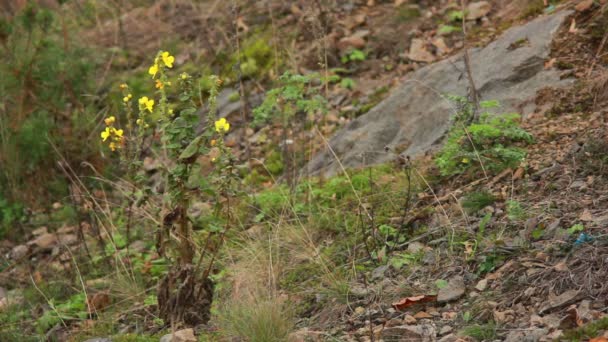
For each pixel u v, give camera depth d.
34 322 8.79
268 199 9.77
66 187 11.88
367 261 8.01
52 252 10.63
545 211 7.61
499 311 6.50
